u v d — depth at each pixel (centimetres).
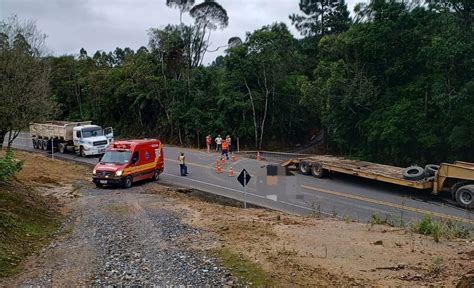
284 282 845
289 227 1312
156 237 1185
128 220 1402
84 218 1431
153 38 4984
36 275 880
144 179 2342
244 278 868
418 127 2859
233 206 1908
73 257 1001
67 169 2747
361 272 904
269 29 4703
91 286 829
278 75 4622
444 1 2748
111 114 5981
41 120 2953
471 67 2553
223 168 2902
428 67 2906
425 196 2155
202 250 1061
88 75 6203
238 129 4638
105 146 3391
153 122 5412
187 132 4706
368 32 3188
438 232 1223
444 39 2592
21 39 3086
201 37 5097
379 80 3372
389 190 2283
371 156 3350
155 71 5044
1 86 2620
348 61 3475
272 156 3862
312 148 4778
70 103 6719
